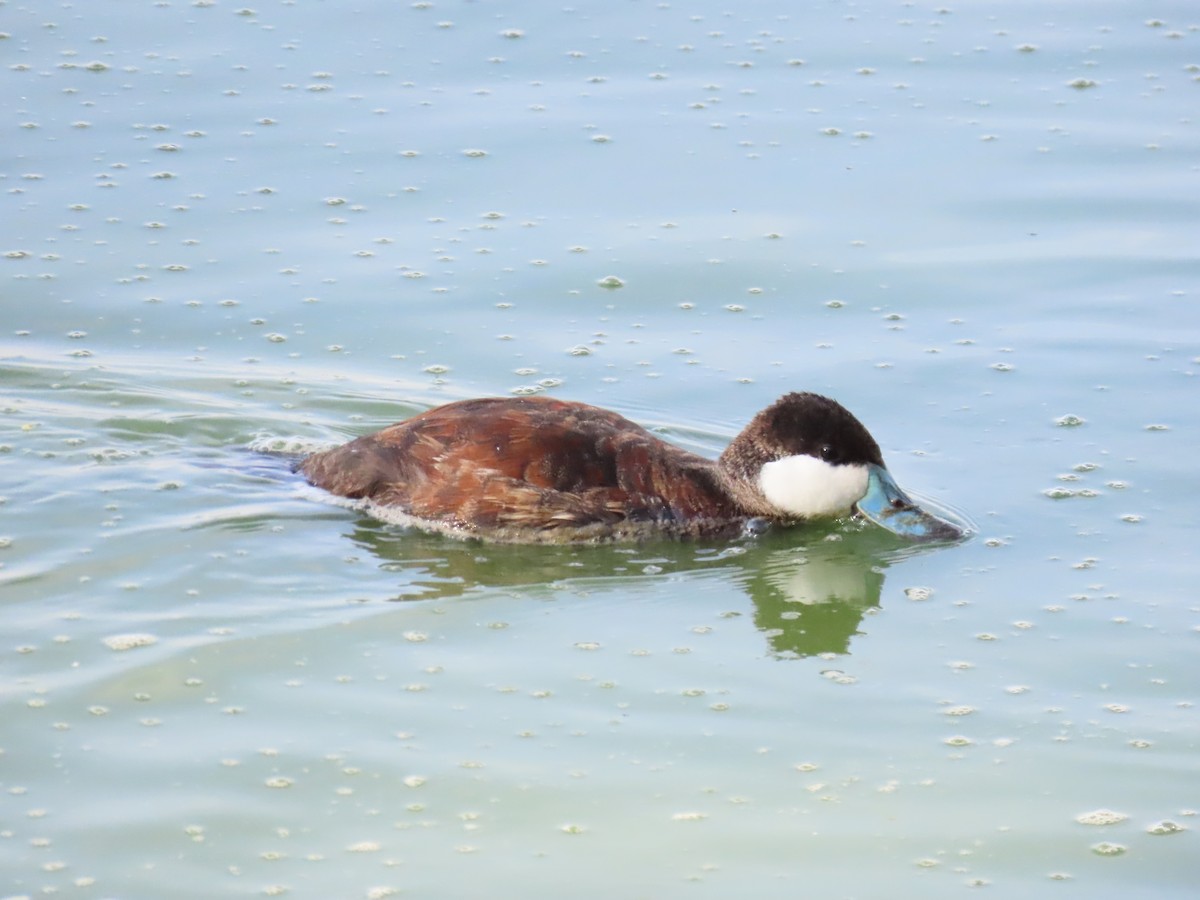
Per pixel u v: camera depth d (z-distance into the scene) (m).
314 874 8.63
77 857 8.71
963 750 9.94
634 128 19.64
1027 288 16.69
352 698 10.32
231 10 22.42
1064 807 9.35
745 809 9.29
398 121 19.66
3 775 9.38
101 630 11.00
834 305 16.47
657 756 9.80
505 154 19.05
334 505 13.02
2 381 14.76
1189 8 23.12
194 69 20.70
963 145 19.41
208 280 16.58
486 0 22.95
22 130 19.08
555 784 9.48
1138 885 8.66
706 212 18.02
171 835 8.91
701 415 14.62
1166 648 11.11
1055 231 17.72
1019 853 8.91
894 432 14.34
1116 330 15.91
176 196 18.02
